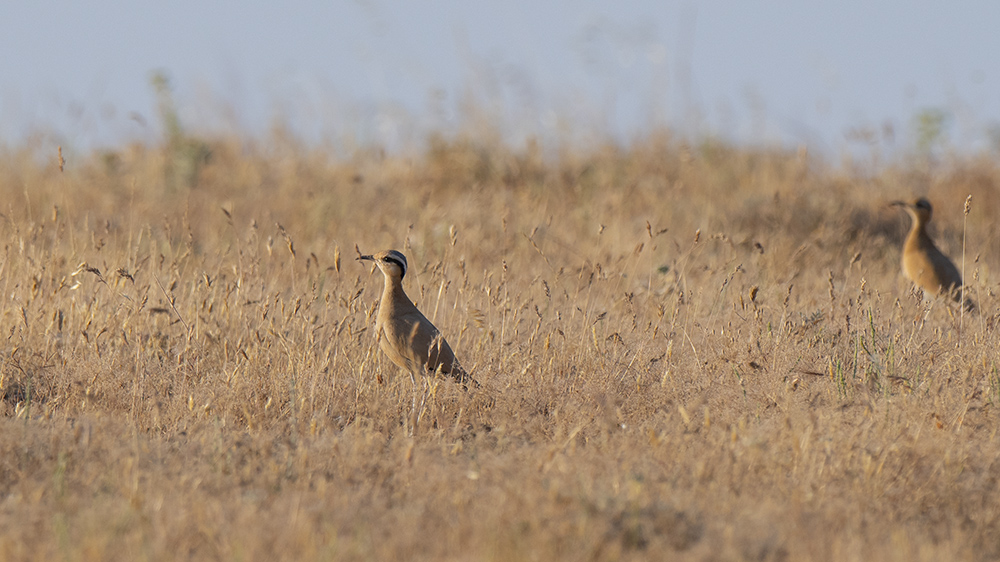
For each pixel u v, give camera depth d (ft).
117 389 89.76
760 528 58.95
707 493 65.51
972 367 89.81
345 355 96.94
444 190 192.13
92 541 54.95
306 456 71.36
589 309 110.63
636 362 95.91
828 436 74.49
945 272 133.18
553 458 71.05
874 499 66.23
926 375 89.25
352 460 71.87
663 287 115.65
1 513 61.82
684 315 108.88
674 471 69.56
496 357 97.66
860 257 144.56
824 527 61.16
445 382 90.22
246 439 76.95
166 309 99.66
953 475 69.41
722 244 151.84
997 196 190.29
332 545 55.57
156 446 75.05
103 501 62.44
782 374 89.92
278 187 192.03
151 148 206.08
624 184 188.96
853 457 71.92
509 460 72.02
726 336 99.04
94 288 107.24
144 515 59.57
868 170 201.46
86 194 177.06
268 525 59.21
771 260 132.26
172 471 69.51
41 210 159.02
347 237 156.56
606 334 105.40
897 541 58.29
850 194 186.50
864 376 88.79
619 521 59.26
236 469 71.41
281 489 67.72
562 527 57.67
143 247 135.74
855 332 97.71
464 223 156.35
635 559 55.77
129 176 191.93
